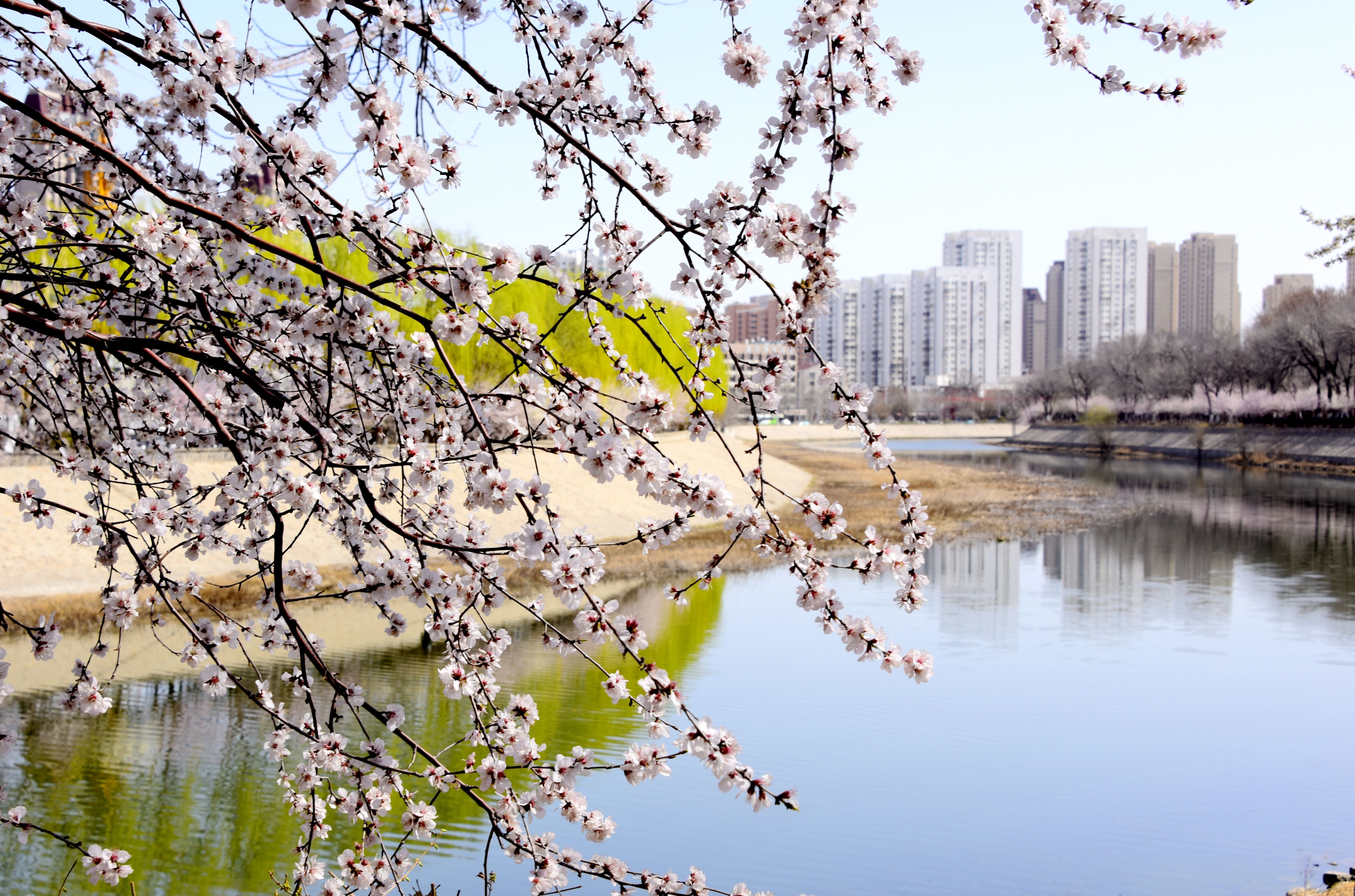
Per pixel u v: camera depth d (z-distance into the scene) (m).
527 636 17.88
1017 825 10.62
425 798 10.48
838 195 3.14
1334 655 18.00
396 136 3.10
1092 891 9.23
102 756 12.01
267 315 4.02
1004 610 22.22
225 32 3.15
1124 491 52.16
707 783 11.67
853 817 10.80
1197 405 93.12
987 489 53.12
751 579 24.94
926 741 13.35
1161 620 21.09
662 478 3.20
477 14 3.79
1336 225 13.15
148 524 3.85
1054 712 14.63
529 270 3.37
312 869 4.13
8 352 4.66
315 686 14.02
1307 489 52.81
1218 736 13.58
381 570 3.51
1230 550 31.34
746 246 3.21
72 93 4.40
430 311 4.20
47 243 4.00
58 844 9.70
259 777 11.50
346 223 3.21
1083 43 3.29
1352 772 12.28
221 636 4.17
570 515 27.64
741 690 15.64
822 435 123.62
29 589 18.25
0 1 2.94
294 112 3.38
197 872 9.09
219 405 4.82
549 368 3.31
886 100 3.19
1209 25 3.19
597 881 9.22
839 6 3.02
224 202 3.26
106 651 4.10
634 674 15.86
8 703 13.78
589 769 3.46
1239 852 10.03
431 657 16.33
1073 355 154.62
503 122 3.61
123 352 4.10
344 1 3.22
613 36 3.70
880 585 24.19
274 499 3.51
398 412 3.82
